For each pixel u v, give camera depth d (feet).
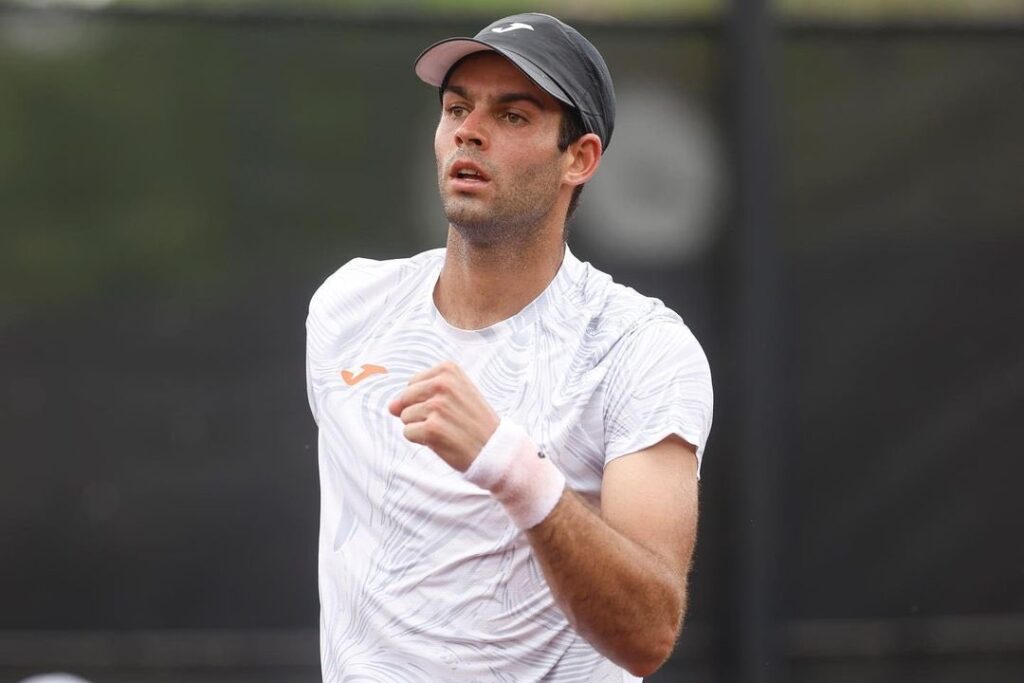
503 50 24.89
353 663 25.43
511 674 25.03
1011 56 54.24
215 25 52.21
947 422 54.13
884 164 54.19
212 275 52.26
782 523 53.88
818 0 59.41
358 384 26.32
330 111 52.80
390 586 25.31
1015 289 54.24
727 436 54.08
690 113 54.19
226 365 52.34
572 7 63.16
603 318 25.64
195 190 52.21
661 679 53.62
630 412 24.67
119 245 51.93
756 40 53.67
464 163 25.23
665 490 24.22
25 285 51.57
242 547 52.31
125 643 51.88
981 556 53.98
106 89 51.80
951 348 54.13
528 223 25.48
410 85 53.11
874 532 53.93
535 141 25.30
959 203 54.19
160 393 52.08
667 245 54.19
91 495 51.85
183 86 52.11
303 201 52.70
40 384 51.62
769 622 53.52
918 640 53.83
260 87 52.47
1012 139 54.19
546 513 22.50
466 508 24.91
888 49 54.19
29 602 51.67
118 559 51.93
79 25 51.67
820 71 54.03
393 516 25.48
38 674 51.55
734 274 53.98
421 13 52.90
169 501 52.11
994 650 53.78
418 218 53.21
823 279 54.08
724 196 54.13
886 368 54.19
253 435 52.42
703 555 54.03
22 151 51.47
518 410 25.21
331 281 27.63
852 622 53.78
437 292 26.81
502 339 25.73
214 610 52.24
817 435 54.03
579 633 23.70
